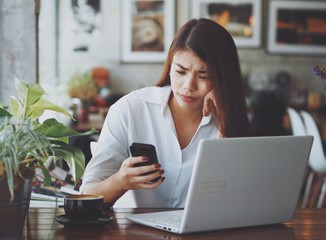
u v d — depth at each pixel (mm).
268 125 5902
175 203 2258
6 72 2637
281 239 1680
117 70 7488
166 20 7500
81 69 7379
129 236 1650
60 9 7305
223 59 2109
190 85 2070
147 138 2264
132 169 1874
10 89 2639
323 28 7672
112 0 7426
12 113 1785
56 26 7305
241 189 1716
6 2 2625
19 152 1574
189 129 2287
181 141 2283
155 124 2268
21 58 2637
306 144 1826
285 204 1854
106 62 7461
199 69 2064
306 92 7484
